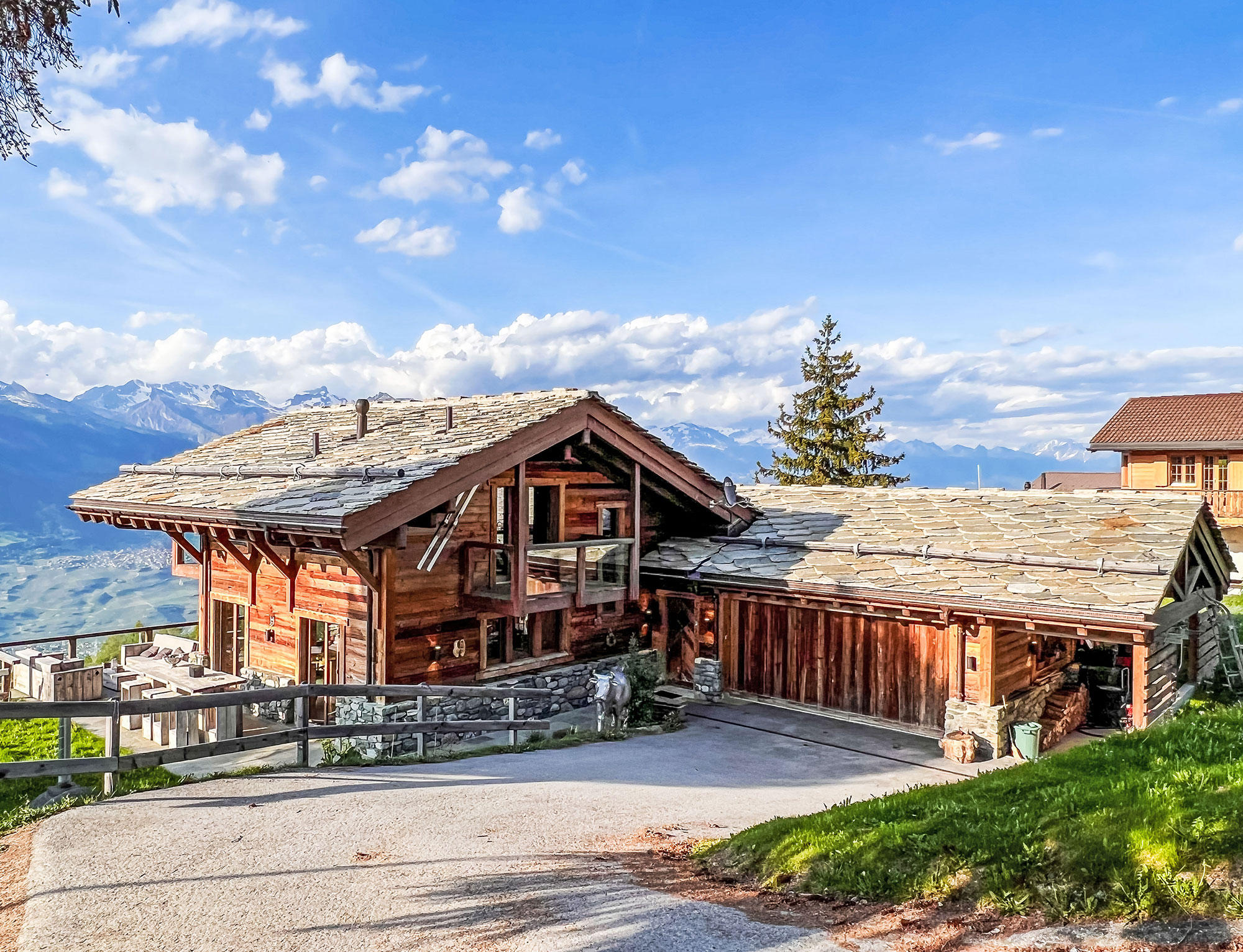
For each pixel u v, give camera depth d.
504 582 15.07
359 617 13.62
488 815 8.52
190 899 5.95
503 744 13.23
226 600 16.69
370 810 8.42
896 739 13.92
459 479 12.59
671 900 6.06
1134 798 6.11
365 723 12.69
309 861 6.81
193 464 17.59
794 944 5.14
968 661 13.41
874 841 6.49
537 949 5.17
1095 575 12.91
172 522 15.59
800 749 13.31
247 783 9.28
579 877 6.64
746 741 13.78
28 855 6.74
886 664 14.84
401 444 14.71
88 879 6.26
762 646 16.56
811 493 20.97
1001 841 5.93
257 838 7.33
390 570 13.20
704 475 17.47
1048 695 15.07
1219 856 5.07
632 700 15.16
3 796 9.60
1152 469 34.00
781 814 9.24
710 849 7.44
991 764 12.60
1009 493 17.97
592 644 16.72
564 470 16.25
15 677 15.49
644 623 17.84
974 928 5.10
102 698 14.91
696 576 16.62
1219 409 34.41
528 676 15.21
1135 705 12.20
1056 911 5.05
